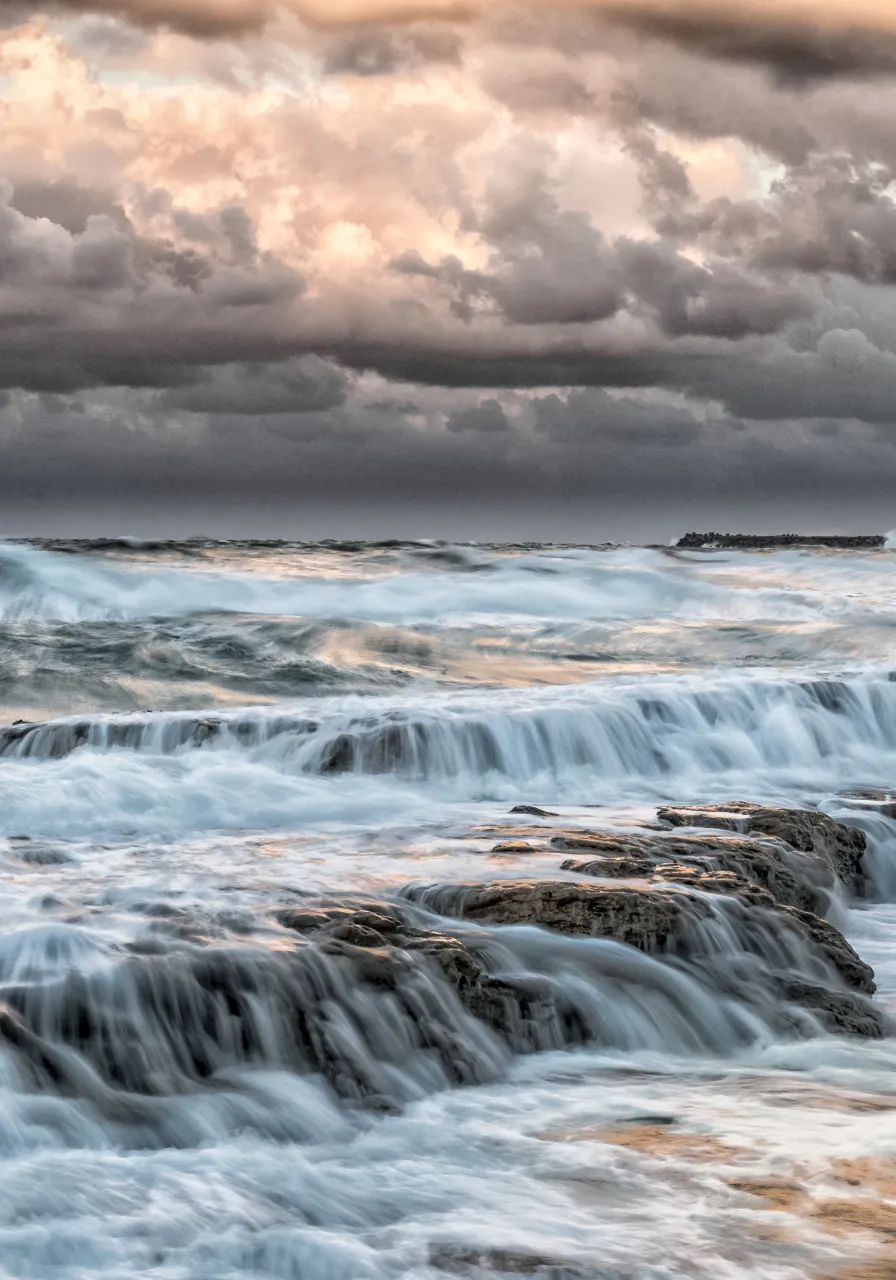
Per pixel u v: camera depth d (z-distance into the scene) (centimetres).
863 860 1653
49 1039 820
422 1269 621
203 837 1490
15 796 1628
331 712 2086
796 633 3581
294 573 4875
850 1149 779
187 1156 737
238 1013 879
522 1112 847
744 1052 1002
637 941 1089
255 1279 610
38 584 4172
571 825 1520
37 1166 705
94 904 1071
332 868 1264
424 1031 919
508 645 3481
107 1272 608
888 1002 1142
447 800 1839
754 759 2159
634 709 2184
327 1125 811
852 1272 627
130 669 2958
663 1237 659
